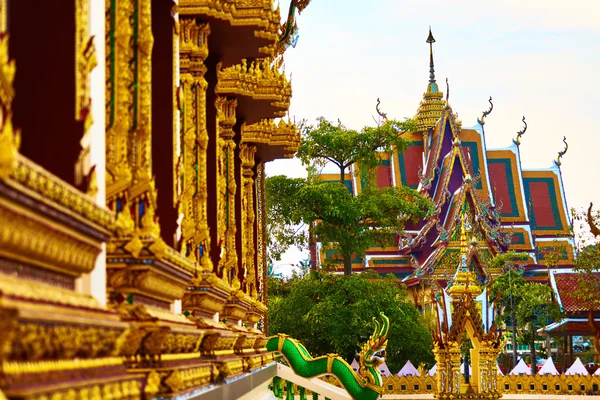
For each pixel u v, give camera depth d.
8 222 3.79
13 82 4.50
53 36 4.96
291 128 23.17
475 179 87.69
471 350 34.69
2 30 3.94
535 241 101.62
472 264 79.00
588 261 63.19
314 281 48.94
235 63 15.06
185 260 7.90
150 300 7.22
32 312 3.68
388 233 56.22
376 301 47.41
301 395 25.77
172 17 8.31
